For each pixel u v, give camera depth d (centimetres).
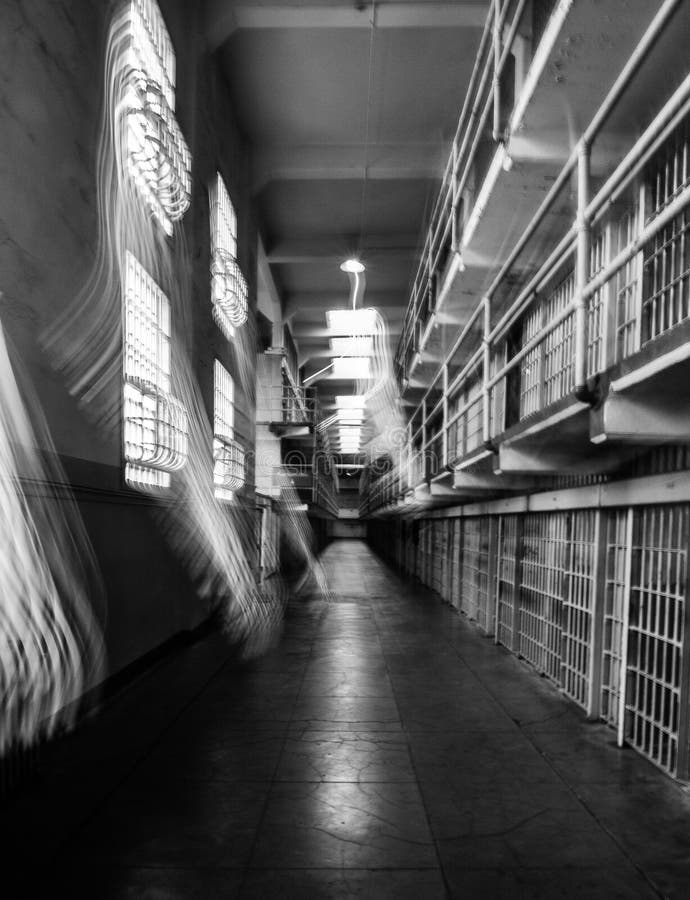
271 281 1473
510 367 448
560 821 310
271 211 1294
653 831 300
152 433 602
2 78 347
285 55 873
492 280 691
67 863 270
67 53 429
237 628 877
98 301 472
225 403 969
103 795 338
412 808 324
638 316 346
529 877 261
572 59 366
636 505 405
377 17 766
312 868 267
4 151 348
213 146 838
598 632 462
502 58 457
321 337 1991
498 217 545
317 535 3070
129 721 465
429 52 859
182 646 733
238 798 335
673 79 373
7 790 330
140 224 569
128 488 529
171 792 342
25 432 362
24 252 368
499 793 342
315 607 1109
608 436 296
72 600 425
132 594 559
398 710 493
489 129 770
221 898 246
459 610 1061
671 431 293
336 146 1099
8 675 333
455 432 1041
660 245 334
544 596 600
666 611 369
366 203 1264
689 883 257
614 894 250
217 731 443
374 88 940
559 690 548
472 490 818
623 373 274
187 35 739
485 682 581
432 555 1432
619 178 275
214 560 882
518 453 478
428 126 1045
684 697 349
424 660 675
